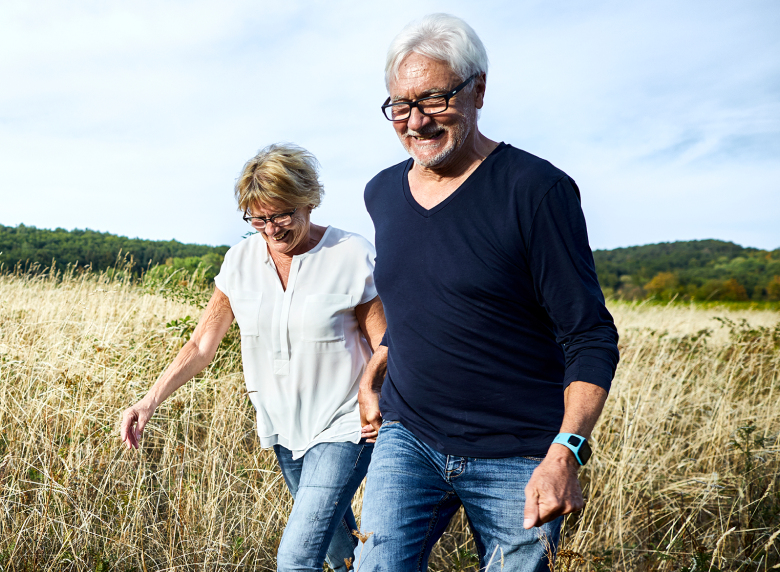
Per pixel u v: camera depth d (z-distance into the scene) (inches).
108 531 102.4
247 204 81.9
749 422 152.3
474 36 66.0
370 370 80.4
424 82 64.3
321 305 83.3
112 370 144.1
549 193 60.4
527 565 63.6
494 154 66.0
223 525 104.8
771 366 209.5
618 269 3002.0
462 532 116.9
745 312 422.9
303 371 83.7
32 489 106.0
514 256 62.4
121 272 255.1
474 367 65.4
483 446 65.6
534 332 65.2
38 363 146.0
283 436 86.2
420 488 68.4
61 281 264.5
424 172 71.3
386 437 72.2
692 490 125.5
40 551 96.1
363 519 67.8
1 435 120.2
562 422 62.7
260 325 85.4
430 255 67.1
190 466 119.3
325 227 90.5
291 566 73.9
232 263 90.2
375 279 73.7
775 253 2785.4
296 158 81.7
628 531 113.6
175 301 220.7
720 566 101.4
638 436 148.9
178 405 141.3
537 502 53.2
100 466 116.0
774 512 114.0
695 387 187.8
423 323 67.7
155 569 98.4
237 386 153.2
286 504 116.0
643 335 254.4
